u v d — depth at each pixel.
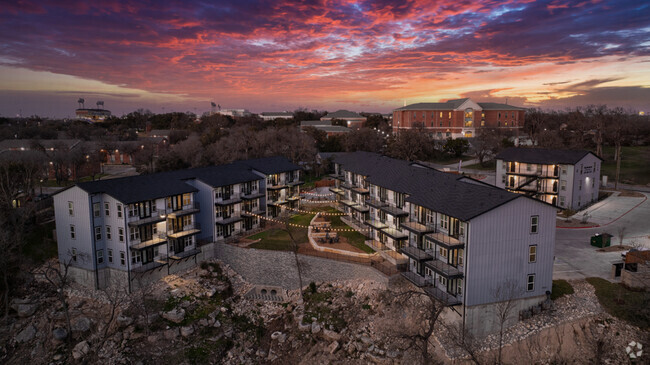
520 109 156.75
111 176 98.38
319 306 45.56
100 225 46.72
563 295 39.38
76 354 38.81
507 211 35.22
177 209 51.84
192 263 53.28
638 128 131.88
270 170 66.62
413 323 39.31
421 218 43.69
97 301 45.25
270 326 44.97
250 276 53.00
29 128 148.75
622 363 32.88
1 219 51.25
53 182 91.19
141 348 39.59
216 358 40.00
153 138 133.00
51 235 57.84
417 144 107.81
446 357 34.78
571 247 50.38
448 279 37.47
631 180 85.25
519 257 36.28
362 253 51.16
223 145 102.50
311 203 75.44
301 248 53.47
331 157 102.56
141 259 47.31
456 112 150.88
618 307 37.19
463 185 41.28
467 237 34.47
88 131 157.38
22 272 48.16
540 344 34.94
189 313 44.50
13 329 42.94
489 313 35.91
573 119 140.75
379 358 37.12
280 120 168.25
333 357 38.84
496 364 32.28
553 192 68.06
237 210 59.56
